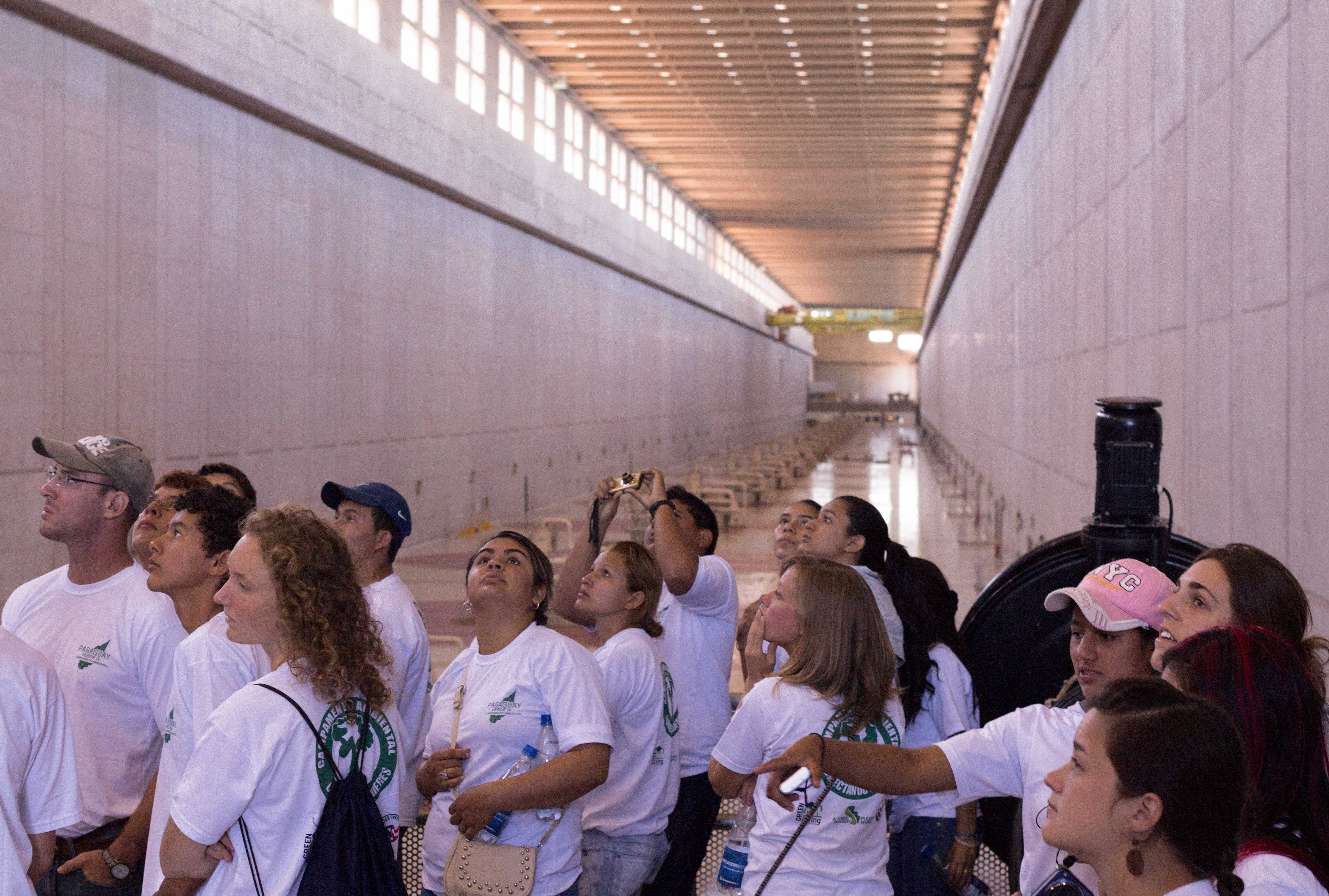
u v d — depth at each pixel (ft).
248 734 7.02
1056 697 9.76
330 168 45.80
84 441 9.86
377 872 7.22
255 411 39.99
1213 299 18.61
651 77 70.23
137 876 9.00
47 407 29.71
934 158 91.40
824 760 6.86
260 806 7.06
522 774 8.71
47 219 29.71
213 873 7.17
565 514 70.54
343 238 46.98
